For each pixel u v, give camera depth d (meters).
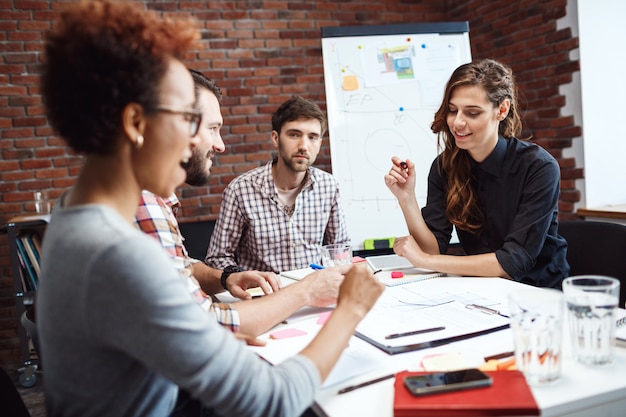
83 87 0.72
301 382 0.80
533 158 1.74
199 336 0.72
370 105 3.14
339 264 1.64
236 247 2.40
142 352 0.71
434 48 3.20
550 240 1.77
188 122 0.79
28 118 3.72
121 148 0.76
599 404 0.83
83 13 0.74
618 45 3.24
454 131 1.77
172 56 0.78
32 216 3.32
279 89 4.15
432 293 1.44
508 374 0.85
